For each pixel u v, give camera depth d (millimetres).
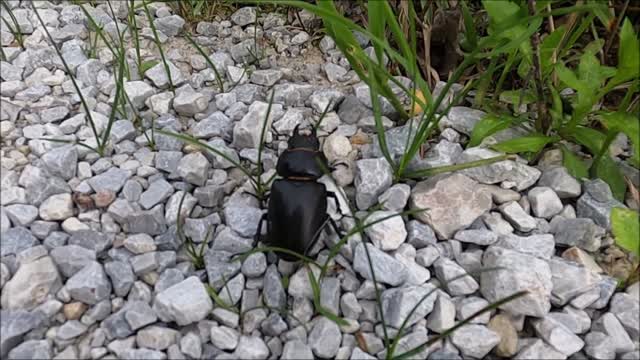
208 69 190
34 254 137
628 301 138
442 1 184
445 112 149
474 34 174
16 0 205
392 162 153
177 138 159
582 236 147
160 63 187
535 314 133
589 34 195
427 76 179
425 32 175
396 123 175
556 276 139
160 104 175
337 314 134
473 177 158
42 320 129
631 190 157
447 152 159
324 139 170
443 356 127
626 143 171
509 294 134
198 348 126
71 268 136
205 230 145
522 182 157
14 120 169
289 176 144
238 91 181
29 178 152
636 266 146
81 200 149
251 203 152
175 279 136
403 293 132
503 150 156
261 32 205
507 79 187
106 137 159
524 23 143
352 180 157
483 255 145
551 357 129
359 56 152
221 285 136
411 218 152
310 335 130
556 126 164
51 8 206
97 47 194
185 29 207
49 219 146
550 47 155
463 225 149
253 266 138
